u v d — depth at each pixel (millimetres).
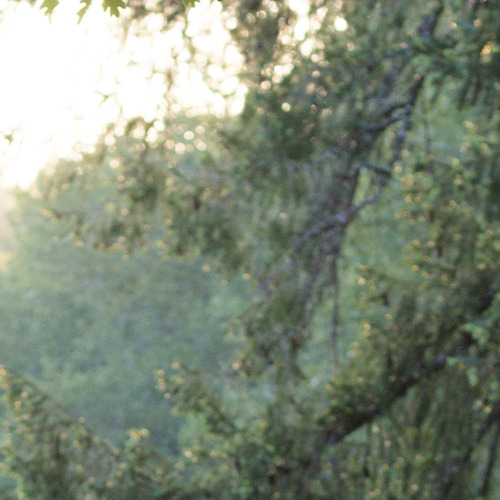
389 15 8242
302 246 9109
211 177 9070
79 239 9070
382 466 8719
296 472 8523
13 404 8664
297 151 8539
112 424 31469
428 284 8211
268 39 8141
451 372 8391
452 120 13406
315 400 9094
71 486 8500
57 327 34344
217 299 27375
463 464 8719
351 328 15164
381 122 8586
